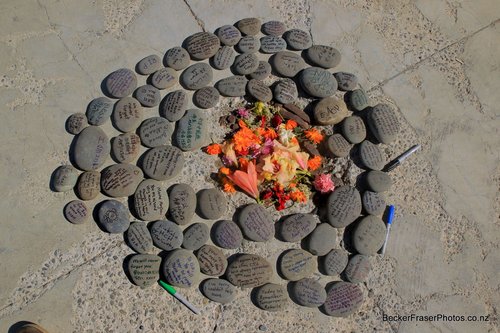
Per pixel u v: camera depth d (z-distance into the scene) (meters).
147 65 1.98
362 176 2.01
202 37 2.02
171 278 1.79
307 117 2.00
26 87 1.94
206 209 1.87
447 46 2.24
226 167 1.95
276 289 1.85
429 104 2.16
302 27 2.16
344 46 2.17
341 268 1.90
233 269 1.83
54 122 1.92
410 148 2.09
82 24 2.03
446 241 2.03
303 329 1.87
